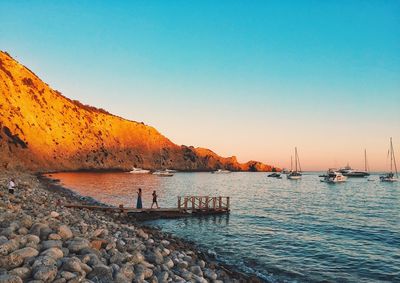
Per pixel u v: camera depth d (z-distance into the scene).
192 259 15.42
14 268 7.78
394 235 29.17
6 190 27.28
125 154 171.12
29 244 9.13
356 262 20.19
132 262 10.80
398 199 67.62
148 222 32.69
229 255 20.67
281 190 88.38
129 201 49.94
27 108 132.62
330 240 26.36
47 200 27.55
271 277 16.69
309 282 16.30
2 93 123.94
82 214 23.88
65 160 135.38
